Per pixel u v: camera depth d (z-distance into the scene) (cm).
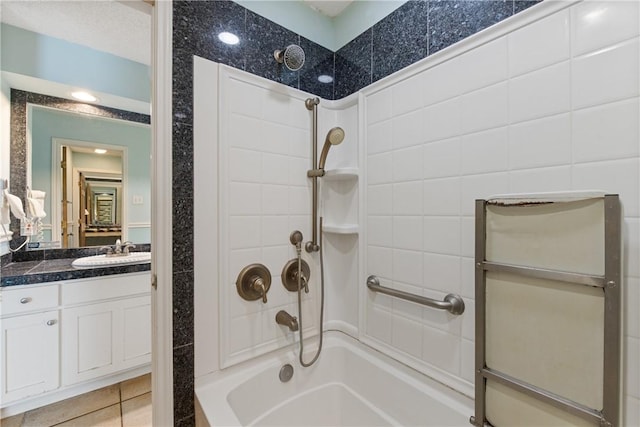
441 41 111
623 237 71
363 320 142
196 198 112
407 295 118
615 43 73
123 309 191
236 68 124
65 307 171
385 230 131
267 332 132
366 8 143
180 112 109
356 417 137
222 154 118
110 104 225
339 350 150
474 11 101
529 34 88
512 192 90
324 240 155
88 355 178
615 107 73
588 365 71
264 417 125
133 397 178
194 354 112
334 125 158
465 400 102
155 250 106
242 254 125
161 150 105
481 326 92
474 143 100
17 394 157
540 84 85
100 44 197
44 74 186
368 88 139
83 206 220
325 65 157
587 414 71
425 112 115
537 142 86
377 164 135
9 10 162
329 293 157
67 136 214
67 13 167
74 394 178
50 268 180
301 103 145
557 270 76
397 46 128
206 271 115
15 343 157
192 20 113
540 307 80
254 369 126
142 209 242
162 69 105
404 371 123
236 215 123
